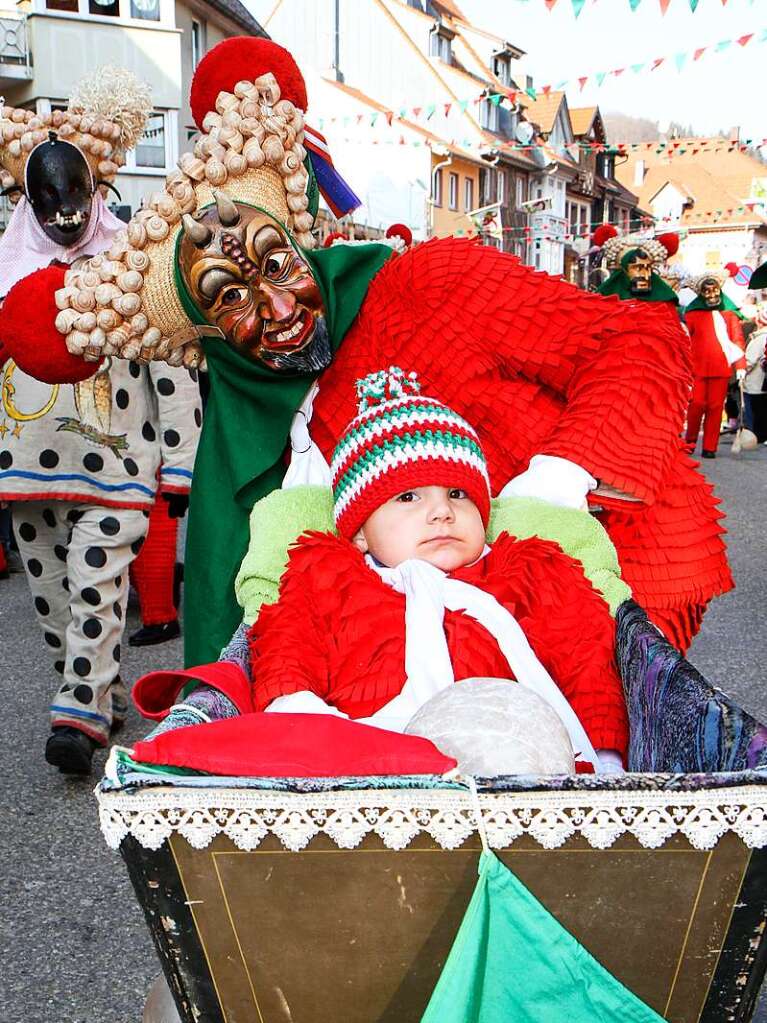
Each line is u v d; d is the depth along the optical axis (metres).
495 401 2.30
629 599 1.98
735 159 57.62
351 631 1.87
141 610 4.98
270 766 1.26
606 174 47.34
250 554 2.11
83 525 3.36
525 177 39.50
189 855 1.20
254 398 2.34
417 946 1.22
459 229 33.75
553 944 1.17
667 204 52.53
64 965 2.49
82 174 3.31
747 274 26.38
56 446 3.32
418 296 2.29
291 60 2.42
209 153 2.25
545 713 1.48
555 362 2.27
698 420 11.76
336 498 2.09
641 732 1.65
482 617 1.83
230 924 1.22
